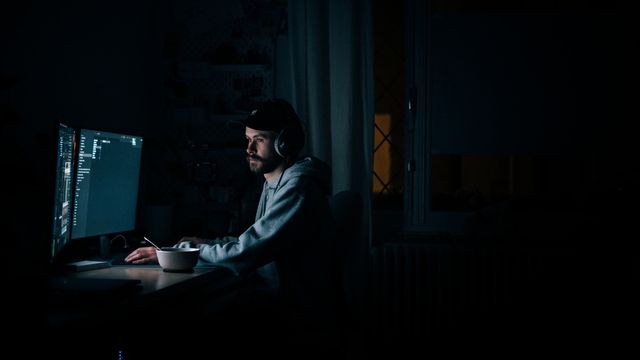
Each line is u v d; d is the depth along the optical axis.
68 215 1.83
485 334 2.72
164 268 1.79
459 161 3.10
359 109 2.85
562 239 2.79
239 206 2.73
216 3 3.08
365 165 2.84
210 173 2.87
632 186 2.78
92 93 2.51
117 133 2.18
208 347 1.79
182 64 3.06
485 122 3.01
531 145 2.97
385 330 2.78
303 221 1.89
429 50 3.05
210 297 1.96
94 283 1.39
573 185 2.93
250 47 3.05
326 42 2.88
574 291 2.66
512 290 2.71
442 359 2.75
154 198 2.90
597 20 2.92
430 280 2.75
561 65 2.95
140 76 2.92
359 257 2.77
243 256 1.82
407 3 3.09
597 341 2.65
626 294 2.62
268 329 1.79
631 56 2.89
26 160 1.89
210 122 3.08
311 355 1.77
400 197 3.14
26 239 1.91
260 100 3.03
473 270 2.73
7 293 1.16
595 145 2.92
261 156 2.06
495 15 3.00
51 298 1.25
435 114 3.04
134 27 2.86
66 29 2.31
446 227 3.05
